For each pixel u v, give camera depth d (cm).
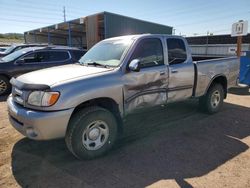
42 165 339
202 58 684
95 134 352
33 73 386
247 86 948
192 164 345
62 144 404
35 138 317
